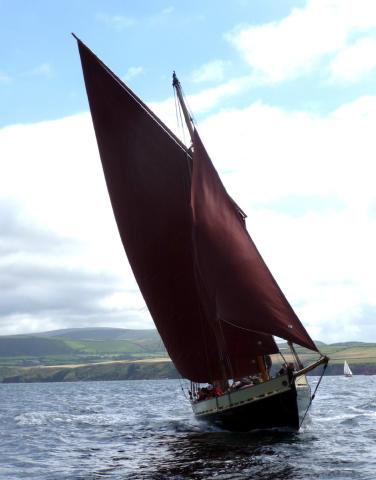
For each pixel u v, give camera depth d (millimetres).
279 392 31188
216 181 33312
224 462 25453
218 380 36125
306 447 28547
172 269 36062
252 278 30531
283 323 29609
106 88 35125
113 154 35562
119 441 35469
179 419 50625
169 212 35938
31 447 33906
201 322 35969
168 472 24141
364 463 24500
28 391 170250
